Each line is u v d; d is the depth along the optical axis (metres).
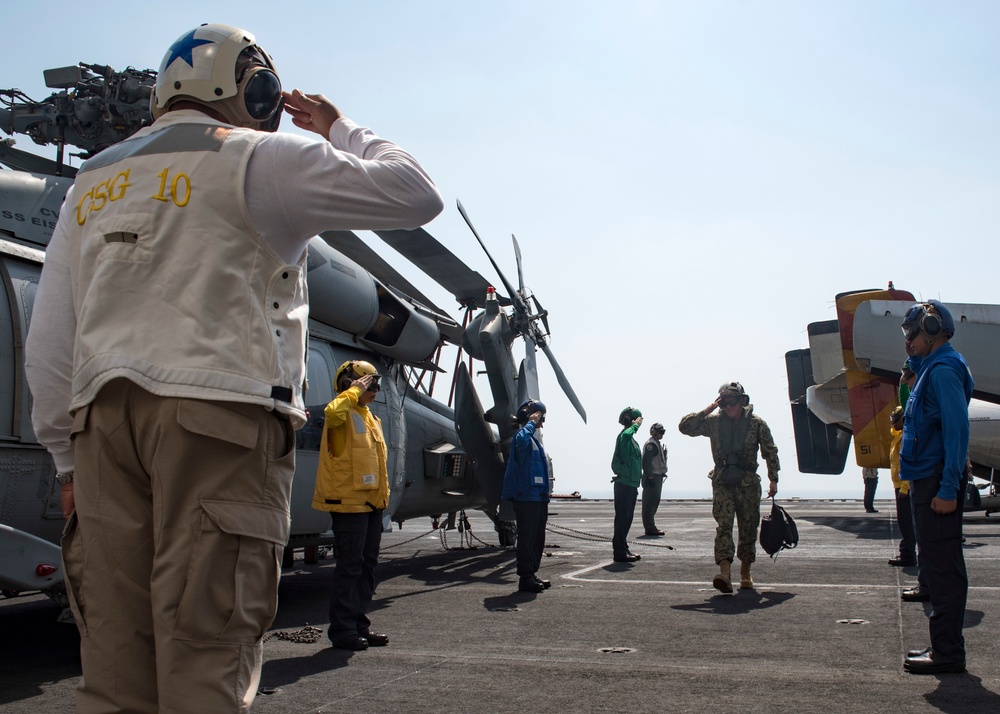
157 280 1.70
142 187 1.76
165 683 1.56
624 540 10.47
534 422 8.09
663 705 3.88
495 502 10.45
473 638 5.61
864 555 10.46
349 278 8.03
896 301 16.69
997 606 6.33
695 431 7.88
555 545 13.00
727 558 7.41
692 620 6.12
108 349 1.66
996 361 16.23
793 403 25.42
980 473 18.89
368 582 5.55
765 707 3.81
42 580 4.52
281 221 1.77
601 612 6.57
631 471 10.49
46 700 4.09
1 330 4.92
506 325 10.64
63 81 5.85
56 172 6.48
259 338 1.71
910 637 5.34
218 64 1.93
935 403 4.47
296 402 1.77
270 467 1.71
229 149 1.76
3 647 5.48
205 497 1.61
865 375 17.25
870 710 3.73
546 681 4.37
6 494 4.86
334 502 5.34
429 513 10.60
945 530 4.41
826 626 5.78
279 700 4.02
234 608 1.61
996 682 4.19
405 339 8.88
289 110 2.15
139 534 1.68
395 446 8.95
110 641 1.64
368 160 1.91
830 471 24.86
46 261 1.94
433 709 3.85
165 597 1.58
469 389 9.72
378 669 4.70
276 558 1.72
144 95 5.76
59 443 1.91
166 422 1.61
